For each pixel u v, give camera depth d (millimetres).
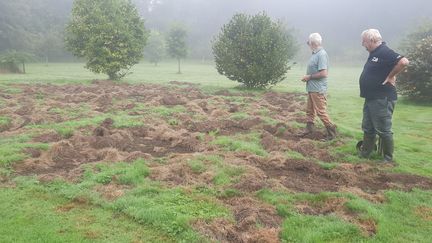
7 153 7086
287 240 4516
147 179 6125
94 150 7414
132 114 11117
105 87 17141
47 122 9859
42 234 4586
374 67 7020
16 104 12352
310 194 5641
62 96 14219
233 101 14031
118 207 5211
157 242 4480
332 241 4496
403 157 7785
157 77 28422
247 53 17734
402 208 5336
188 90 16812
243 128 9742
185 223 4711
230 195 5668
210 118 10648
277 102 14250
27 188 5824
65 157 7168
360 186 6172
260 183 5902
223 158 7113
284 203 5359
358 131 9852
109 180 6066
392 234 4664
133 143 8219
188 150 7836
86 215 5066
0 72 30500
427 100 16234
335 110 13891
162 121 10117
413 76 16078
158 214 4914
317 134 9188
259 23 18062
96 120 9828
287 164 6914
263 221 4867
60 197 5586
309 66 8781
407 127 11188
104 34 19828
